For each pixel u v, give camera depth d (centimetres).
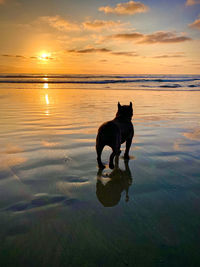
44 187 312
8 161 404
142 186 324
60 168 379
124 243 204
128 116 458
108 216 247
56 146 495
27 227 225
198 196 293
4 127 673
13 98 1399
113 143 388
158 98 1481
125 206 269
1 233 215
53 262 182
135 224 233
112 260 184
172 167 391
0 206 262
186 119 825
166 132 634
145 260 184
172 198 288
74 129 656
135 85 2662
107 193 302
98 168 387
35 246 199
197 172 369
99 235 215
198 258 186
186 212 256
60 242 205
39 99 1371
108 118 829
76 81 3294
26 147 486
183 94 1733
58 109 1027
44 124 719
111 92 1861
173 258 186
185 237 212
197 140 554
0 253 190
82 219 241
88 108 1065
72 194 297
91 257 188
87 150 473
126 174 366
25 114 894
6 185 315
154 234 217
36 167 380
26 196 287
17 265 178
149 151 477
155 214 252
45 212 252
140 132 636
